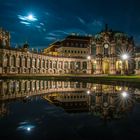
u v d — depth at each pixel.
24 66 103.25
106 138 9.23
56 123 11.65
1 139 9.06
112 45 131.00
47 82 50.25
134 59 128.38
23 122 11.82
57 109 15.91
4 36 97.44
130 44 133.00
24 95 24.91
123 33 135.50
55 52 163.25
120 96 24.30
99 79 62.22
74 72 135.62
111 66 130.75
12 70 93.31
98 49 132.75
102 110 15.59
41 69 116.56
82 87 36.88
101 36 134.12
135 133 9.91
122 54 129.62
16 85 38.97
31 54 107.69
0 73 82.94
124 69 129.25
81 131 10.22
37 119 12.56
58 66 130.75
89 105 17.92
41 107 16.72
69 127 10.83
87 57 137.12
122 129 10.58
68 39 149.75
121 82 48.34
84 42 151.50
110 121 12.16
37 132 10.00
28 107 16.64
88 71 136.88
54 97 23.42
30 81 52.41
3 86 36.25
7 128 10.62
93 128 10.69
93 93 27.61
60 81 55.06
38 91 29.83
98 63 131.88
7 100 20.52
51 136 9.45
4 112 14.59
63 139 9.09
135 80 53.12
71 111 15.07
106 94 26.27
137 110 15.58
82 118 12.89
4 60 87.94
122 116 13.59
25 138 9.16
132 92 28.53
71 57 135.75
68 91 30.27
